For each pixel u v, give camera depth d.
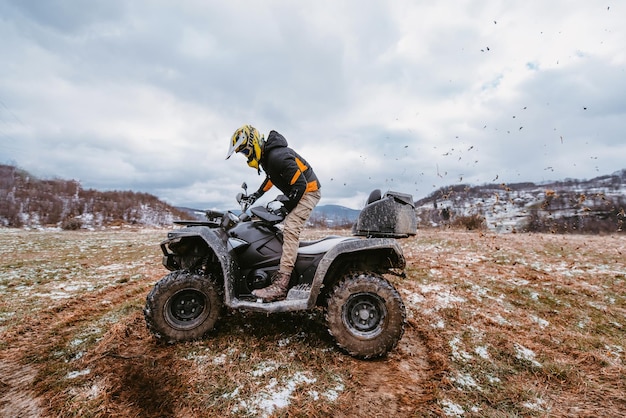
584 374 2.68
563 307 4.25
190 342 3.00
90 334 3.22
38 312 3.92
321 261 2.93
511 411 2.21
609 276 5.59
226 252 3.01
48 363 2.70
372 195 3.33
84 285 5.39
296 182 3.02
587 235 12.00
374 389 2.43
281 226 3.52
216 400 2.22
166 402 2.19
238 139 3.09
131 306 4.09
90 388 2.33
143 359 2.71
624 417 2.17
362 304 2.95
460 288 4.97
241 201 3.58
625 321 3.84
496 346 3.11
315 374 2.58
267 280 3.25
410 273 5.89
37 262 7.66
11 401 2.21
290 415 2.10
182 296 3.05
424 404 2.26
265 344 3.01
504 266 6.48
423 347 3.16
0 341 3.09
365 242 2.97
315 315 3.72
